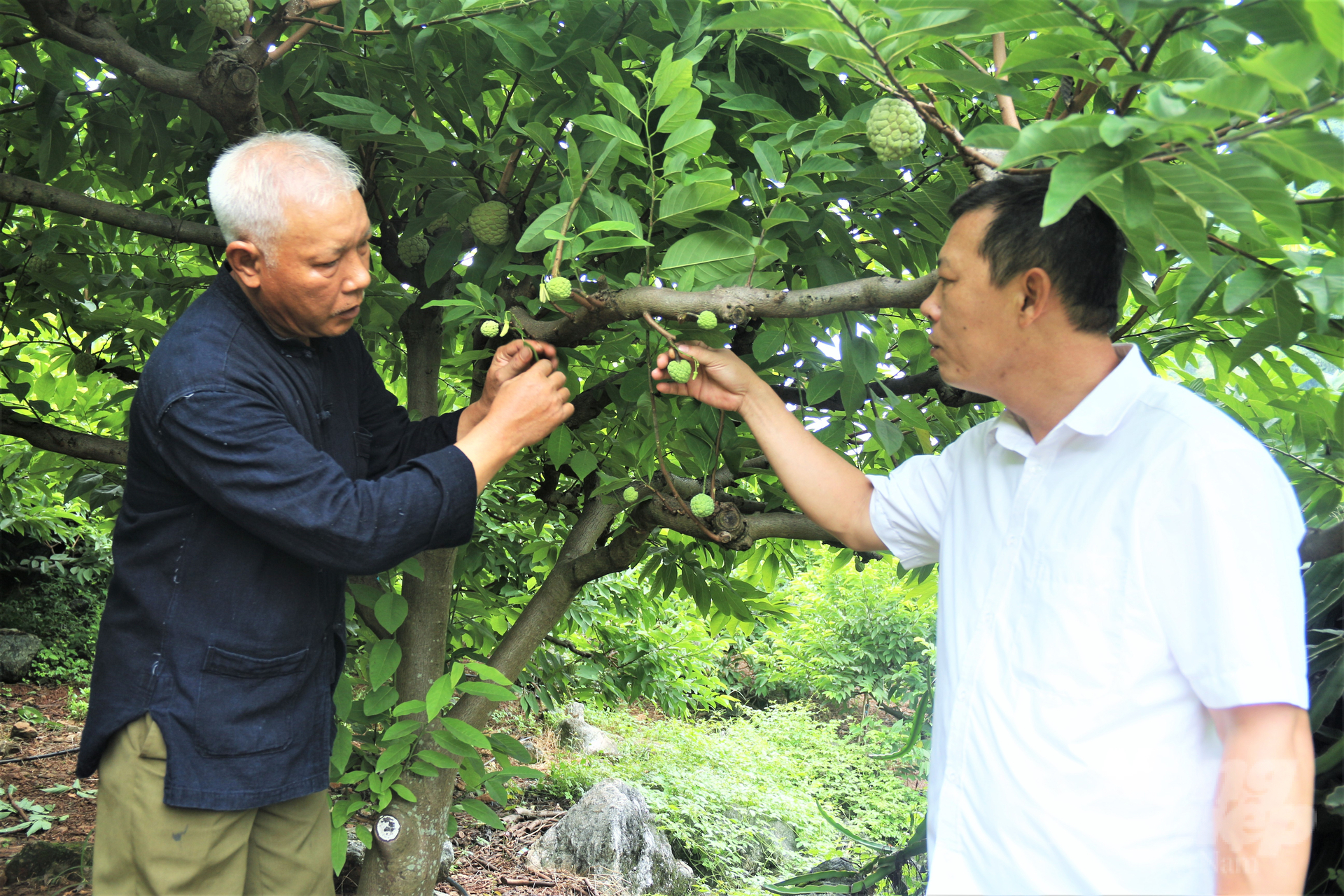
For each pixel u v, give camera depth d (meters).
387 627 2.27
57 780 5.41
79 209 2.25
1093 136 0.92
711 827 6.92
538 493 2.93
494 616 4.30
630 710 10.28
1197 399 1.20
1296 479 1.79
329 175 1.51
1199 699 1.13
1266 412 2.19
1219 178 0.92
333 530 1.48
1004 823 1.22
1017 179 1.22
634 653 6.25
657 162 1.84
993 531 1.37
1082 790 1.16
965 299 1.26
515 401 1.67
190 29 2.26
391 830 2.48
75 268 2.76
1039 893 1.19
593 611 5.41
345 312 1.65
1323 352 1.58
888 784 9.10
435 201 2.04
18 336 3.09
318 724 1.79
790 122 1.69
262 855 1.80
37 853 4.11
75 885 3.98
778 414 1.82
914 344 2.37
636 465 2.21
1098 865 1.15
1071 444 1.27
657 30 1.80
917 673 11.32
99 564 9.02
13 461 3.46
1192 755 1.13
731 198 1.51
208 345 1.55
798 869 7.04
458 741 2.25
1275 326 1.34
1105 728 1.16
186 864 1.59
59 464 3.37
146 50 2.25
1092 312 1.23
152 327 2.97
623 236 1.50
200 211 2.65
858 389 1.89
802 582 12.53
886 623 11.70
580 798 6.59
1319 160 0.84
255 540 1.62
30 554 8.80
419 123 2.12
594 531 2.82
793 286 2.28
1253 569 1.05
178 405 1.50
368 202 2.50
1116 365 1.29
